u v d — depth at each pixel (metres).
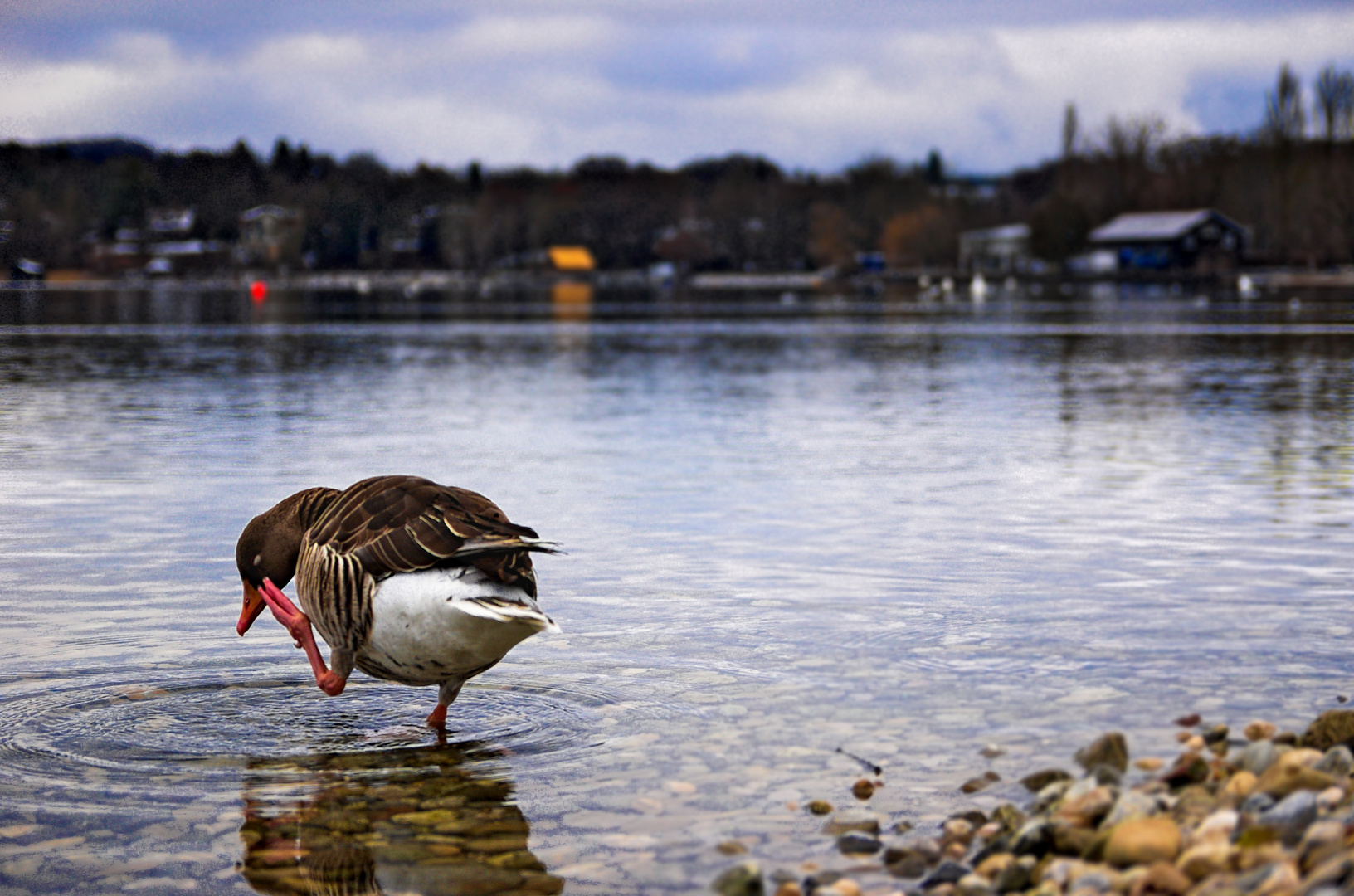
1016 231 193.00
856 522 13.61
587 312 79.81
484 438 20.50
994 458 18.45
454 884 5.52
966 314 74.62
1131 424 22.64
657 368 35.84
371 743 7.19
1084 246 172.38
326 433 21.11
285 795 6.48
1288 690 7.86
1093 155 190.38
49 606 10.11
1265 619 9.63
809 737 7.17
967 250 199.62
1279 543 12.44
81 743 7.20
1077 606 10.09
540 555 12.02
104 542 12.52
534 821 6.14
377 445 19.67
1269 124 167.25
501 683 8.25
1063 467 17.56
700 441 20.34
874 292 127.19
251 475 16.59
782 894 5.35
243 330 56.81
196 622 9.68
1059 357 40.03
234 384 30.58
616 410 25.00
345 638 7.12
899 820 6.05
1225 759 6.45
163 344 46.47
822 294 121.81
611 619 9.79
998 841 5.67
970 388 29.75
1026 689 7.98
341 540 7.11
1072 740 7.01
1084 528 13.25
